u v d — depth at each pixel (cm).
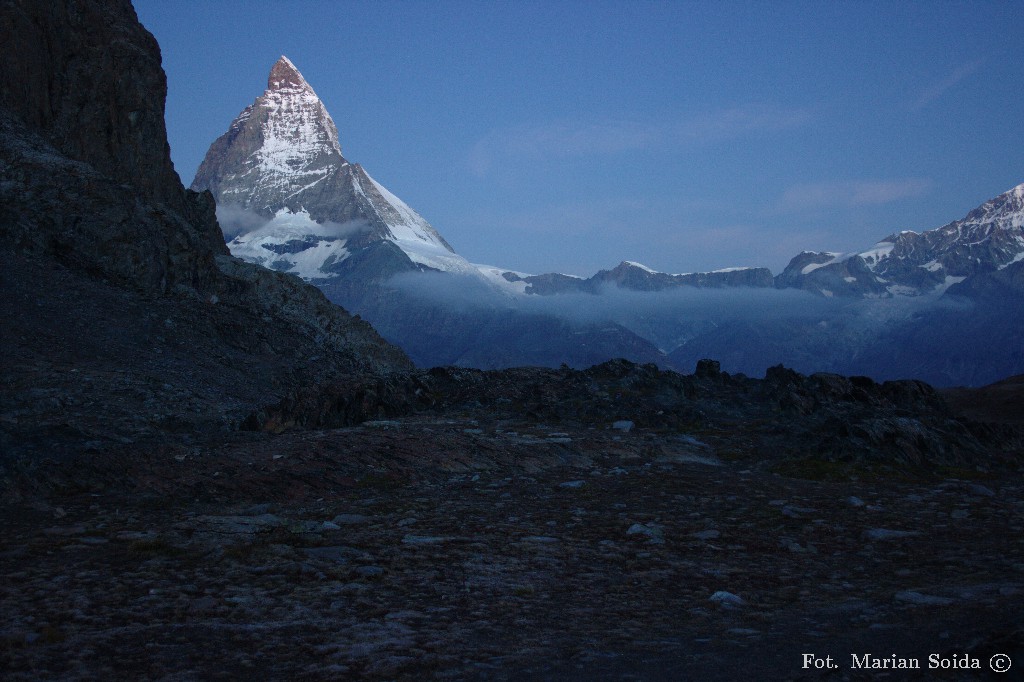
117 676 880
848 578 1390
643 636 1059
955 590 1231
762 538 1711
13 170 5609
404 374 4347
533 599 1243
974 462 2970
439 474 2541
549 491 2306
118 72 7225
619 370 4712
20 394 3158
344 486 2345
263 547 1476
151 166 7381
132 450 2589
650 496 2234
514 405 4072
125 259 5609
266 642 1010
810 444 3092
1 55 6156
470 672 912
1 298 4459
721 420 3909
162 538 1522
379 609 1163
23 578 1289
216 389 4569
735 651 981
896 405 4178
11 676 868
